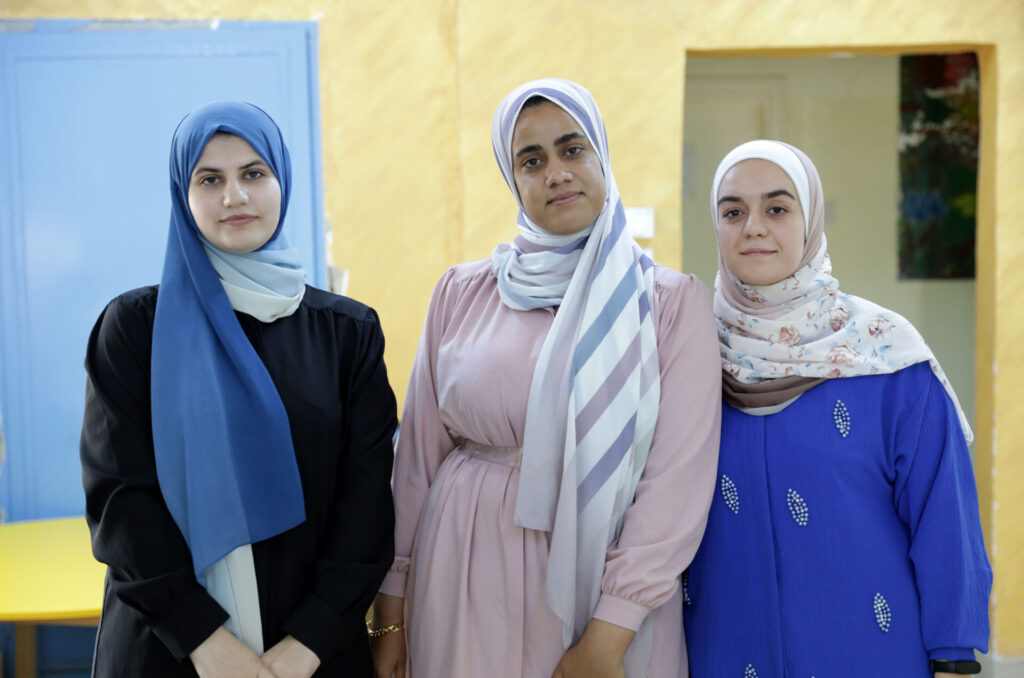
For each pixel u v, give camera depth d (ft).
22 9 9.39
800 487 5.02
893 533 5.03
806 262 5.34
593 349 5.15
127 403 4.92
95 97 9.50
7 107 9.46
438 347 5.85
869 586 4.92
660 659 5.16
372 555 5.14
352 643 5.18
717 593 5.19
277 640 4.99
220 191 4.95
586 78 9.91
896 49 10.21
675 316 5.27
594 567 5.06
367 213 9.88
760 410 5.20
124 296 5.12
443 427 5.82
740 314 5.40
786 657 4.98
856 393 5.08
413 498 5.78
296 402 5.03
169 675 4.81
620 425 5.07
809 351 5.14
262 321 5.17
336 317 5.36
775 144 5.30
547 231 5.38
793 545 5.00
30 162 9.53
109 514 4.79
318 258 9.85
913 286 12.78
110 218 9.61
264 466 4.91
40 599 7.07
